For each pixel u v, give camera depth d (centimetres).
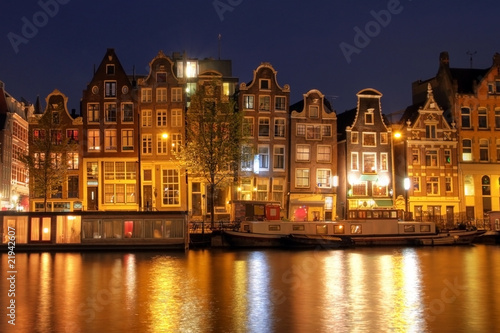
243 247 5556
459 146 7438
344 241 5641
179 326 2452
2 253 4944
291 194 7025
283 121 7119
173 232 5250
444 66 7756
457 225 6769
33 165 6109
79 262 4334
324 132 7200
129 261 4400
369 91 7325
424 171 7312
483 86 7575
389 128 7306
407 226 5962
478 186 7462
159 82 6912
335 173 7169
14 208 7494
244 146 6391
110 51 6925
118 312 2692
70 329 2419
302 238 5544
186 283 3406
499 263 4350
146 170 6838
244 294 3094
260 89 7088
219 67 7981
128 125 6844
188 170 6184
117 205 6762
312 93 7194
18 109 8594
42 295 3067
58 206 6700
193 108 6041
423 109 7356
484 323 2503
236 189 6844
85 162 6781
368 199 7181
